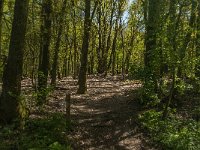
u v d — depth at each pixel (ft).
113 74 135.13
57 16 77.36
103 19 145.28
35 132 44.37
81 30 130.62
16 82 47.52
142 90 62.49
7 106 46.83
